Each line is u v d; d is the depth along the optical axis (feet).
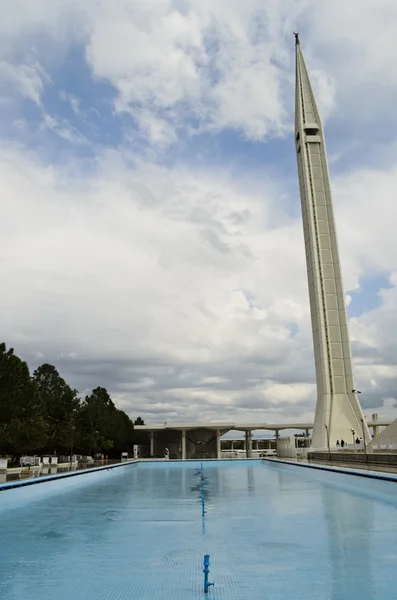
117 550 30.14
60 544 32.27
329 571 24.57
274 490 69.82
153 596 21.12
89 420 159.53
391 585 22.24
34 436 107.45
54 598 20.92
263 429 254.27
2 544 32.45
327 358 207.21
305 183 228.43
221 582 22.99
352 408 200.34
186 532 36.11
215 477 101.09
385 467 88.79
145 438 293.02
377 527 37.22
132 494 66.69
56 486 74.33
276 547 30.25
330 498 58.49
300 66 244.63
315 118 236.22
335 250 219.00
